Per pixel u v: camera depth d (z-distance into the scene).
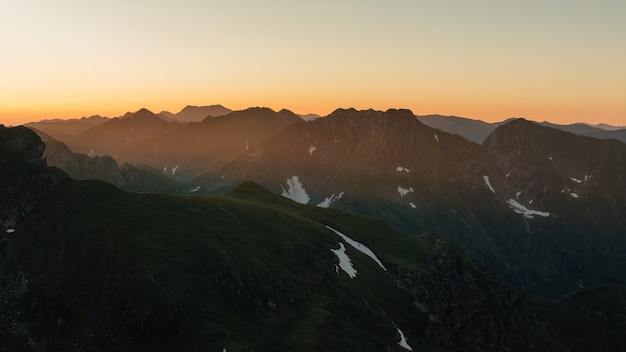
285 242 107.56
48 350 71.44
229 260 91.19
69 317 75.75
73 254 85.88
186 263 87.44
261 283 90.44
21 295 77.44
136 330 73.38
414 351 94.19
